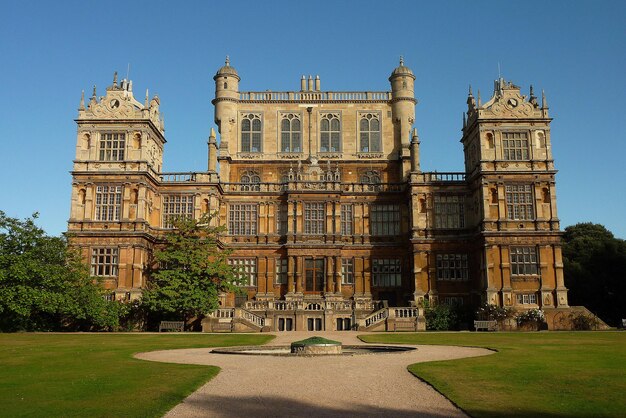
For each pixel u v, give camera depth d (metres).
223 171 72.31
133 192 61.91
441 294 64.31
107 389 18.22
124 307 56.16
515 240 60.66
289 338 42.25
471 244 65.06
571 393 17.36
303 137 75.62
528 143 63.09
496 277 60.09
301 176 70.56
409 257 67.56
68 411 15.26
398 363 24.30
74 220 60.94
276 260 67.56
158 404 16.05
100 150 62.84
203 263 58.16
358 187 70.25
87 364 24.41
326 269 65.94
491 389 18.00
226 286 58.75
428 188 66.81
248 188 70.38
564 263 74.62
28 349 31.56
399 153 74.56
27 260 49.41
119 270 59.44
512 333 47.09
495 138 63.03
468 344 34.53
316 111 76.31
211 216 62.19
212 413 15.34
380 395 17.55
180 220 61.56
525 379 19.70
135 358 26.94
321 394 17.72
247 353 29.23
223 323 55.78
